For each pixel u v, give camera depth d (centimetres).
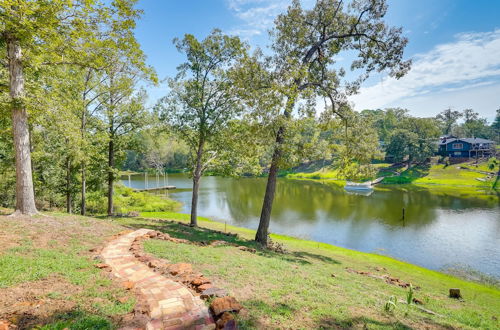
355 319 445
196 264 645
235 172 1752
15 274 463
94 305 390
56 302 390
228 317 361
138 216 2075
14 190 2098
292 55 1371
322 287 623
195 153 1855
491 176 5378
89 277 497
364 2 1274
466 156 6950
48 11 784
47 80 1243
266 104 1122
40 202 2220
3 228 748
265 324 380
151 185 5497
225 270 626
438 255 1741
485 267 1549
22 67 911
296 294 532
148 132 1891
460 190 4603
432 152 6794
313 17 1351
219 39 1473
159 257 669
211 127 1581
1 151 1795
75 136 1133
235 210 3138
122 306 396
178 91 1553
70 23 873
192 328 351
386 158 7594
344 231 2283
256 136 1202
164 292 452
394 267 1356
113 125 1814
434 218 2686
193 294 452
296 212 3006
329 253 1500
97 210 2659
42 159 1638
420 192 4441
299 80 1297
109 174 1903
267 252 1075
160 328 347
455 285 1144
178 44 1480
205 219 2584
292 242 1780
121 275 530
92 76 1628
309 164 8581
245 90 1227
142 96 1814
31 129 1522
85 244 720
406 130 6750
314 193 4434
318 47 1399
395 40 1309
